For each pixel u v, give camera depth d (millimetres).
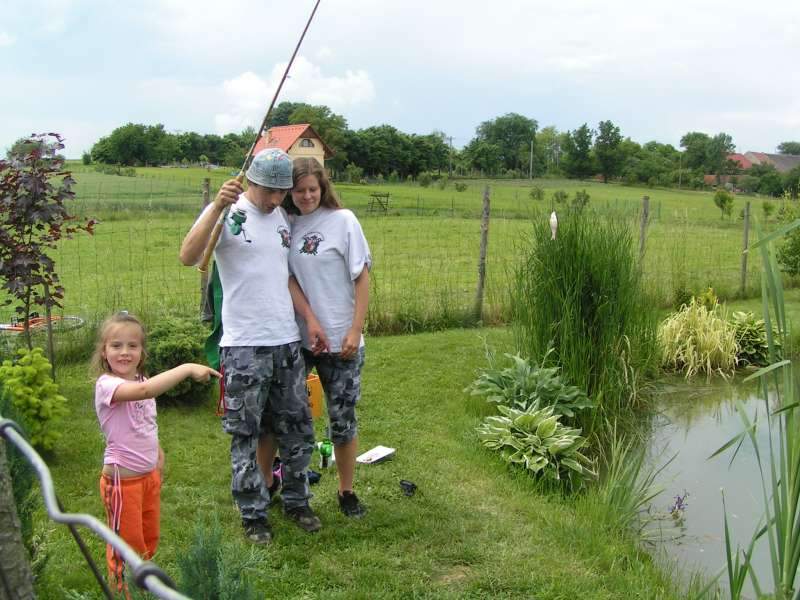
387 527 4184
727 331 9117
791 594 2961
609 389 6512
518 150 115562
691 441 6512
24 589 1917
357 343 4008
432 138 105812
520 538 4141
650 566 4059
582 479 5273
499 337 8930
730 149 94688
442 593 3527
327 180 3998
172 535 3951
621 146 97250
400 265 15594
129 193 40562
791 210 14031
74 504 4262
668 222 16297
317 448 5250
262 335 3744
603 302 6578
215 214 3564
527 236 7938
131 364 3217
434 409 6426
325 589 3525
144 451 3209
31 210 5848
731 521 4938
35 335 7285
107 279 12859
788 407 2875
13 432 1672
